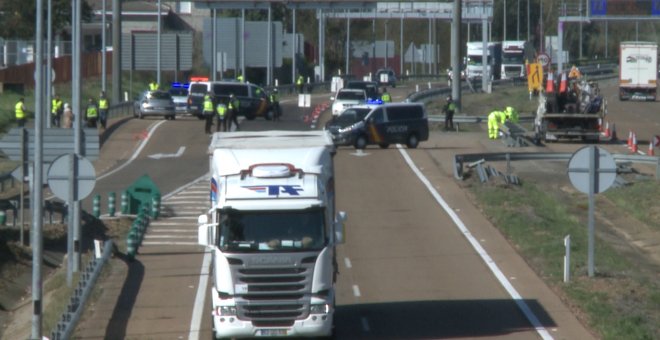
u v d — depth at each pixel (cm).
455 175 15650
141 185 13512
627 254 11925
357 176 15988
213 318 6912
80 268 9906
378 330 7662
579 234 11975
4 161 18025
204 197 14825
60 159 8419
